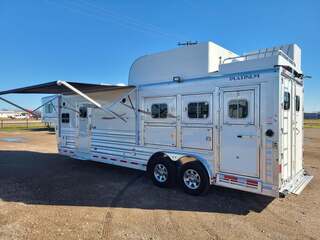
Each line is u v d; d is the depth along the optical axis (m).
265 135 4.23
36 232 3.60
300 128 5.39
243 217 4.20
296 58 5.12
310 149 11.63
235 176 4.61
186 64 5.32
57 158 9.53
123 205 4.67
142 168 6.18
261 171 4.30
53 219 4.04
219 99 4.79
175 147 5.52
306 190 5.60
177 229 3.76
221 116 4.75
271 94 4.17
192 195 5.19
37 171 7.36
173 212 4.37
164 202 4.82
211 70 5.00
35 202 4.78
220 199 4.99
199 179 5.05
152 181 6.01
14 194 5.24
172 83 5.54
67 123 8.46
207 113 4.97
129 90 6.39
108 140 7.04
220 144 4.79
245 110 4.45
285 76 4.37
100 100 7.22
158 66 5.82
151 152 5.98
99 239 3.43
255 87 4.33
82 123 7.84
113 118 6.88
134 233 3.62
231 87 4.62
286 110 4.46
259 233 3.66
